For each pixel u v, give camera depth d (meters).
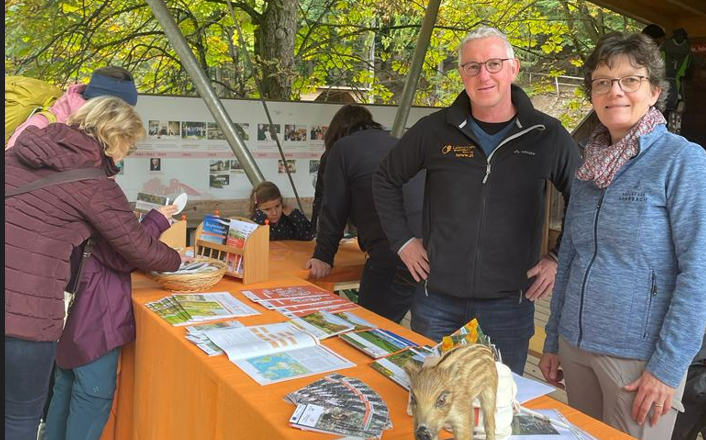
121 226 2.12
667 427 1.71
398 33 9.57
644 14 5.13
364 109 3.40
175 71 8.51
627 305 1.69
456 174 2.30
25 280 1.92
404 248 2.51
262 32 7.80
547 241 4.80
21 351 1.95
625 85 1.67
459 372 1.08
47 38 7.47
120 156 2.18
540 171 2.26
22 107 3.06
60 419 2.43
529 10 8.84
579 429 1.42
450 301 2.38
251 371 1.73
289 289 2.67
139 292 2.50
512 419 1.33
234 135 3.99
